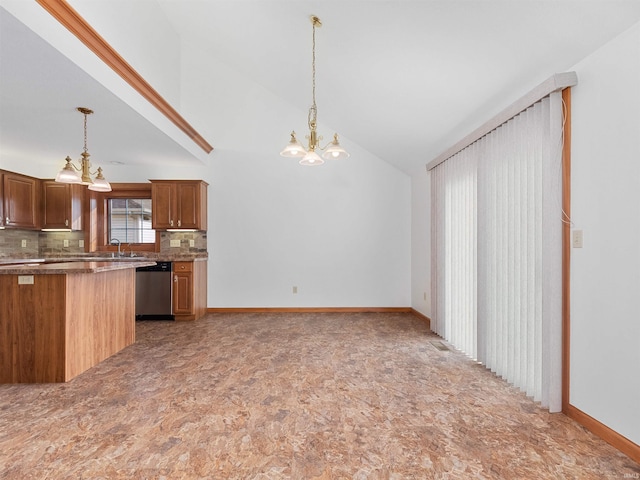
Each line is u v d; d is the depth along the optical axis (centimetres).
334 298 545
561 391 218
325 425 203
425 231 477
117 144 417
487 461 170
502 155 272
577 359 206
